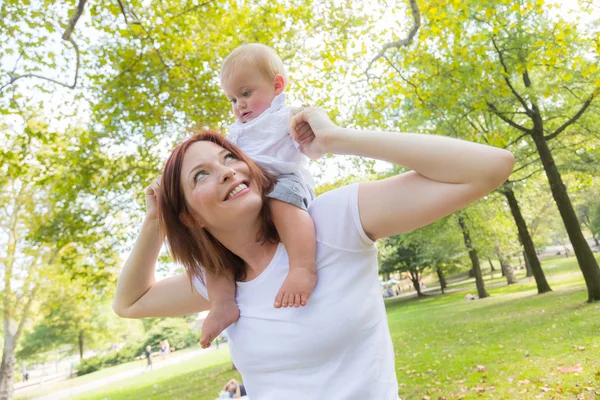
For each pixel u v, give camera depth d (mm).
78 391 20281
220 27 9320
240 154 1310
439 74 10367
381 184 1235
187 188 1245
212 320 1306
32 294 19469
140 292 1629
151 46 8406
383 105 10703
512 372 6688
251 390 1315
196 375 15289
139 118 9742
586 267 12070
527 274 31859
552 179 12711
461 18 8562
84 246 11094
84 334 37094
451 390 6457
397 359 9820
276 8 9125
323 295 1199
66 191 10438
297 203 1274
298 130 1344
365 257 1255
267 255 1320
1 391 18828
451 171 1079
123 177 11164
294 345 1189
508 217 23766
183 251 1378
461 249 24375
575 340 7859
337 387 1166
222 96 9742
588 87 12219
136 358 36875
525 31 11789
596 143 13812
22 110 9398
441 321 15578
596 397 5020
